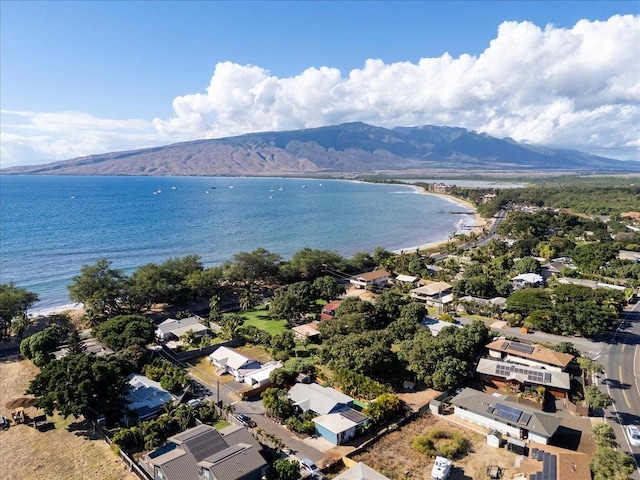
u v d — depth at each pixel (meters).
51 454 55.34
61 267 157.75
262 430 59.78
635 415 64.81
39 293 130.25
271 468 48.78
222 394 71.38
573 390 71.12
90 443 57.81
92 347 86.19
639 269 139.62
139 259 172.12
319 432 59.22
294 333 96.06
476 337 82.25
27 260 165.75
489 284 119.75
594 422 62.94
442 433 59.19
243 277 131.50
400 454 55.22
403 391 72.12
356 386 68.94
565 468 49.03
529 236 198.50
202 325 100.12
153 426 57.97
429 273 149.88
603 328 94.06
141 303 112.12
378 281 138.38
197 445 51.00
